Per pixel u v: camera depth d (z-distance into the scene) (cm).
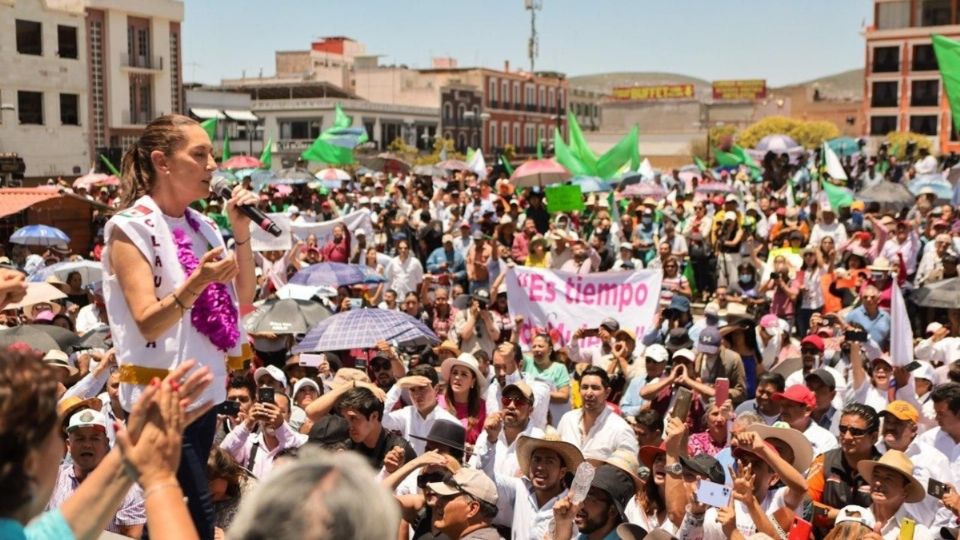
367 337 1034
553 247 1666
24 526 204
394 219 2027
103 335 986
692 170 3919
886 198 2191
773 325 1181
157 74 5434
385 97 8256
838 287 1449
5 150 4544
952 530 620
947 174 2756
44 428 204
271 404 699
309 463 192
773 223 2098
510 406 763
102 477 223
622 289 1295
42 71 4722
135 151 348
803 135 8581
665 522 638
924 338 1287
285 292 1189
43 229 1752
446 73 8612
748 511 607
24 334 907
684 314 1220
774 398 797
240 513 188
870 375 985
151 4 5322
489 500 590
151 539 210
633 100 11075
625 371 1050
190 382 232
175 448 221
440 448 709
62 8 4800
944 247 1535
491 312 1270
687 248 1867
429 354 1050
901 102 7156
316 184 2955
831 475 692
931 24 7069
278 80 8112
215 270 312
